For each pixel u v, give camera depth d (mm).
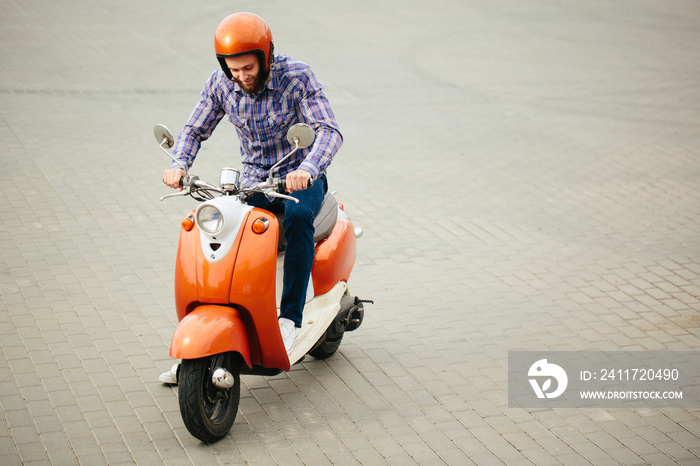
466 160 10594
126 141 10688
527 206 9047
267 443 4719
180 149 5012
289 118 5039
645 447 4828
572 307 6711
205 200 4703
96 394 5148
